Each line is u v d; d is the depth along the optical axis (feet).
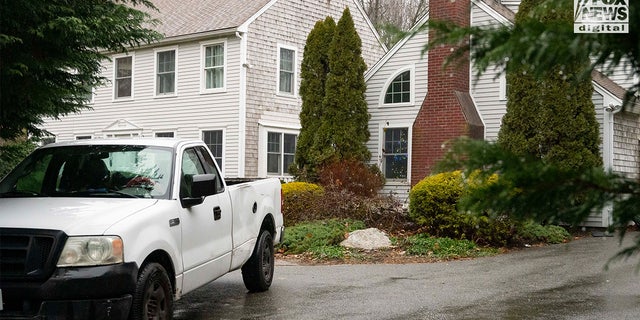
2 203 18.28
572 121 47.26
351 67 58.65
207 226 20.97
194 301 24.90
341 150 57.67
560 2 5.81
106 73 80.28
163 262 18.45
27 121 29.76
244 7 71.97
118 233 16.21
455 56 6.24
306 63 60.75
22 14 25.96
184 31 72.59
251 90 69.10
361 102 59.11
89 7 29.04
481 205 5.90
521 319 20.84
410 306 23.30
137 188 19.42
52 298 15.38
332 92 58.34
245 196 24.86
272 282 29.50
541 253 38.40
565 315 21.38
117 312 15.81
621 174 5.62
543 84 47.91
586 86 47.60
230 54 69.46
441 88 54.95
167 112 74.69
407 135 61.52
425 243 39.88
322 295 25.89
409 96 61.52
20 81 27.17
